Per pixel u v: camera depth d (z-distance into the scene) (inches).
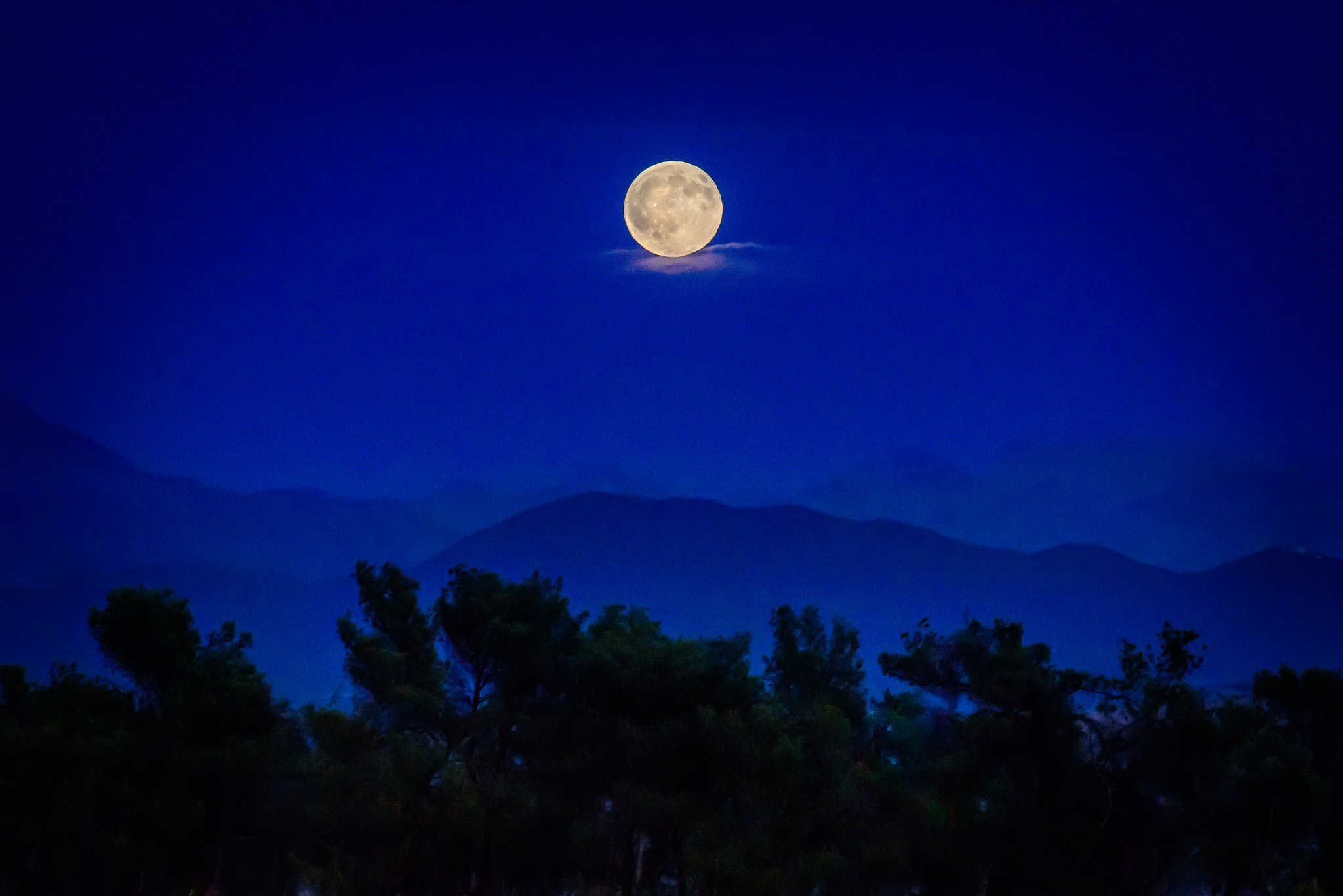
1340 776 1001.5
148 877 965.2
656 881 995.3
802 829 958.4
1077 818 985.5
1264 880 949.2
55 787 958.4
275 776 980.6
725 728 964.0
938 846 962.1
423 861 963.3
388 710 1034.7
